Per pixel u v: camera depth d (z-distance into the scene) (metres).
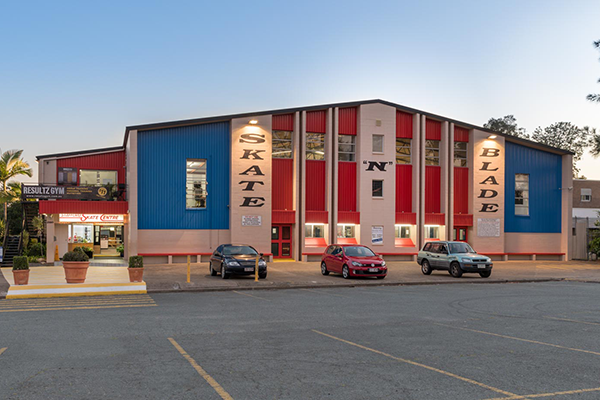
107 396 5.71
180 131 29.27
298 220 30.69
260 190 29.80
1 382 6.28
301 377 6.50
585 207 55.00
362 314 12.16
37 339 8.96
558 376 6.62
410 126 33.81
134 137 27.81
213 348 8.24
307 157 31.78
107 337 9.15
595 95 33.97
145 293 16.78
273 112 30.23
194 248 29.25
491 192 34.84
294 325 10.52
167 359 7.46
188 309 12.91
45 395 5.75
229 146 30.08
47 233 28.39
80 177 32.47
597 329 10.24
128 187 28.48
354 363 7.25
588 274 25.31
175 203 29.02
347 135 32.56
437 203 34.38
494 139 35.09
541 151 36.94
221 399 5.62
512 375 6.66
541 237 36.53
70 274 17.44
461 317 11.81
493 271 26.77
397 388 6.04
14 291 15.95
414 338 9.17
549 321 11.27
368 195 31.98
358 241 31.67
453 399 5.64
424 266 24.64
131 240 27.59
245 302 14.41
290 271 24.92
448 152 34.50
